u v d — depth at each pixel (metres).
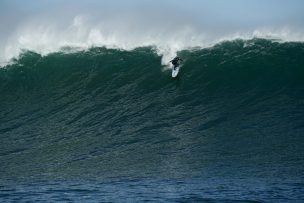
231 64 117.56
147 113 104.94
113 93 113.12
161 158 88.00
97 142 95.75
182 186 73.94
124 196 69.88
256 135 94.19
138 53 124.25
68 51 126.88
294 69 114.44
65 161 88.94
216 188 72.19
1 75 122.75
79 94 113.81
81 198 69.50
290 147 88.81
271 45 120.38
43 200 68.94
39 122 105.00
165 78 115.94
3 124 105.25
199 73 116.19
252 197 67.31
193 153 89.12
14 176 82.94
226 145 91.38
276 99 106.69
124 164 86.25
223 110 104.12
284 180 75.12
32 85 119.06
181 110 105.38
